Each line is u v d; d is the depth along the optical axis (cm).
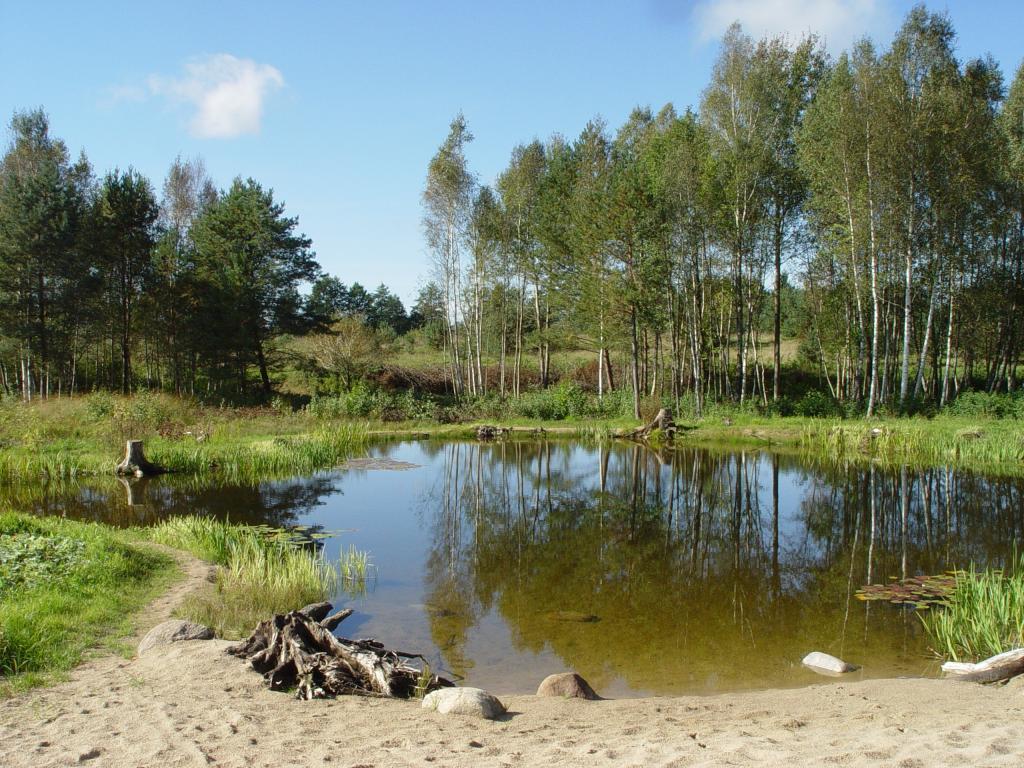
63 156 3500
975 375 3575
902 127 2423
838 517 1396
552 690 574
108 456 1905
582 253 2991
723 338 3538
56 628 633
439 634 751
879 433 2233
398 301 6328
